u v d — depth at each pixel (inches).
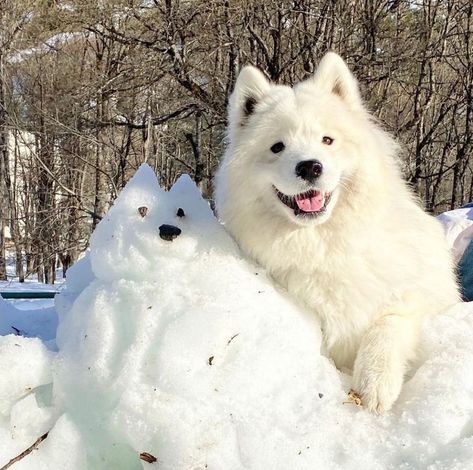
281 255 58.3
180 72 190.5
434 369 54.0
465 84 230.7
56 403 52.0
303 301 58.5
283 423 50.6
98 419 50.9
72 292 63.1
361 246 58.2
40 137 271.6
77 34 275.9
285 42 218.1
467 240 77.4
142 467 51.0
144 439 49.0
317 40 182.5
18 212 326.6
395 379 53.6
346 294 57.6
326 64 64.1
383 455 50.1
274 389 51.9
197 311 51.9
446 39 231.1
